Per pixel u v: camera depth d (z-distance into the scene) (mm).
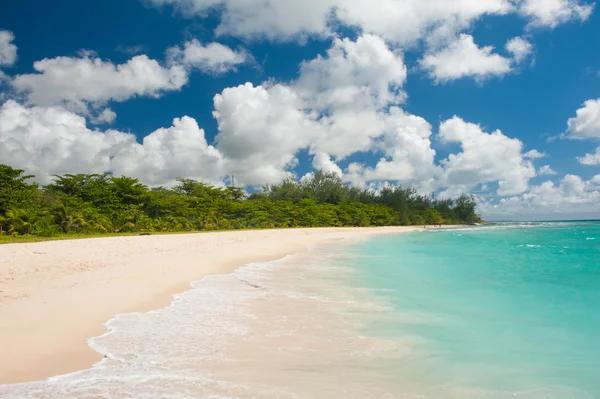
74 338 5770
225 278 11516
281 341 5949
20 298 7789
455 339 6352
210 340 5902
